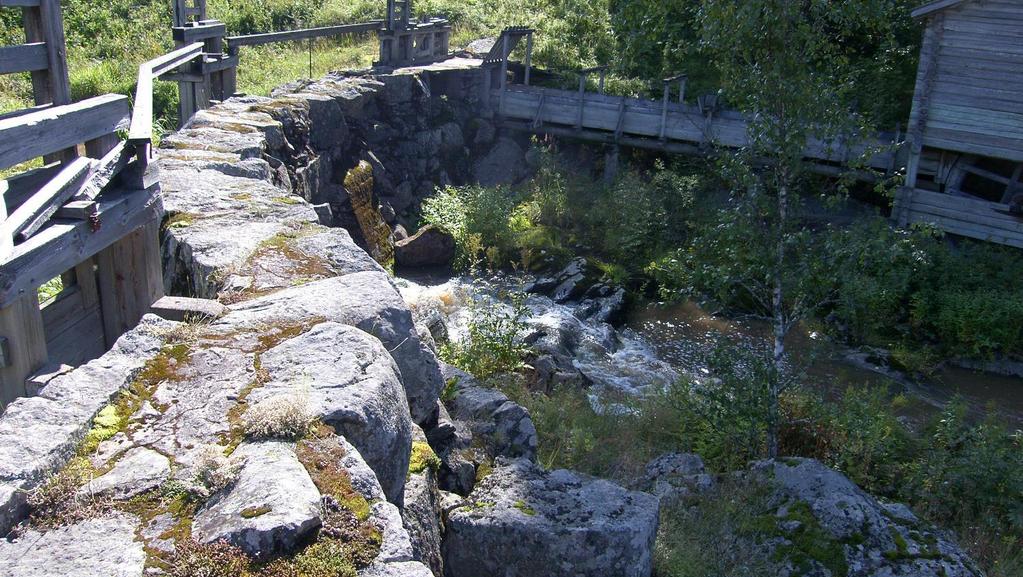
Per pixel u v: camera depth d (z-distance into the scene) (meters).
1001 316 12.94
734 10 7.54
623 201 15.63
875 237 7.75
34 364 3.92
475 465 5.21
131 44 16.92
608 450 7.77
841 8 7.49
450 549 4.51
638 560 4.46
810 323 13.41
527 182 17.16
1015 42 13.82
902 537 6.18
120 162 4.67
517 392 8.49
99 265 4.94
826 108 7.66
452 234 14.46
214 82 13.10
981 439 8.54
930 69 14.66
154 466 3.00
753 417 7.95
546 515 4.57
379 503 2.94
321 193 12.67
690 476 7.13
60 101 4.73
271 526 2.59
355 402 3.38
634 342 12.73
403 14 17.45
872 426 8.55
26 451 2.93
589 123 17.72
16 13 14.88
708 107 16.67
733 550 6.02
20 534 2.67
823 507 6.42
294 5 21.28
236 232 5.91
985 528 7.58
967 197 14.96
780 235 7.95
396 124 15.63
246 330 4.09
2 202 3.62
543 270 14.45
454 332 11.25
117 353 3.72
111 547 2.60
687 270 8.63
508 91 18.20
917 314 13.41
